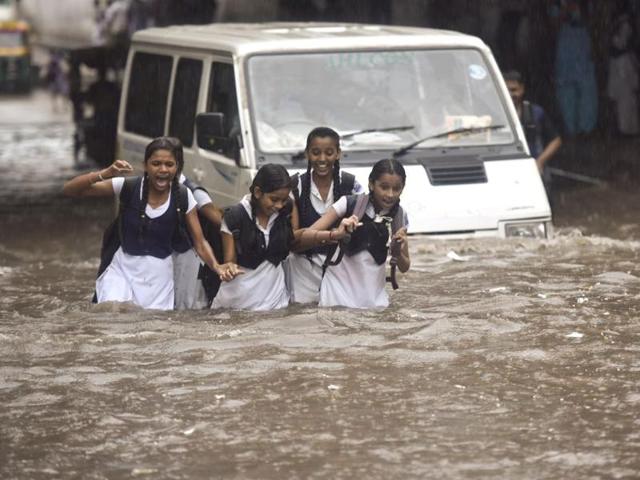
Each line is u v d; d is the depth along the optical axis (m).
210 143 35.88
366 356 24.45
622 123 76.12
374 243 28.69
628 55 75.75
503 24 84.38
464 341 25.50
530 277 31.61
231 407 21.33
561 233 41.66
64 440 19.77
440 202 35.06
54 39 188.75
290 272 29.89
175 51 40.91
